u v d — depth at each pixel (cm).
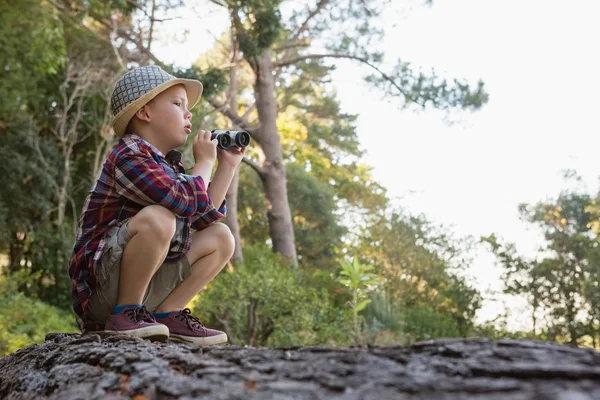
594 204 1786
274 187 1414
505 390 95
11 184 1380
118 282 205
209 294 791
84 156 1633
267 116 1425
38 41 1374
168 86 220
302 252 2159
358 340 739
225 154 233
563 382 97
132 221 201
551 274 1405
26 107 1594
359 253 1235
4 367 222
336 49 1491
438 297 1238
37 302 1104
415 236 1238
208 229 222
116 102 222
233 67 1447
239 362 127
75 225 1489
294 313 793
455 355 118
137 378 129
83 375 147
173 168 225
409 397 96
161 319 220
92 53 1509
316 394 101
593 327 1408
